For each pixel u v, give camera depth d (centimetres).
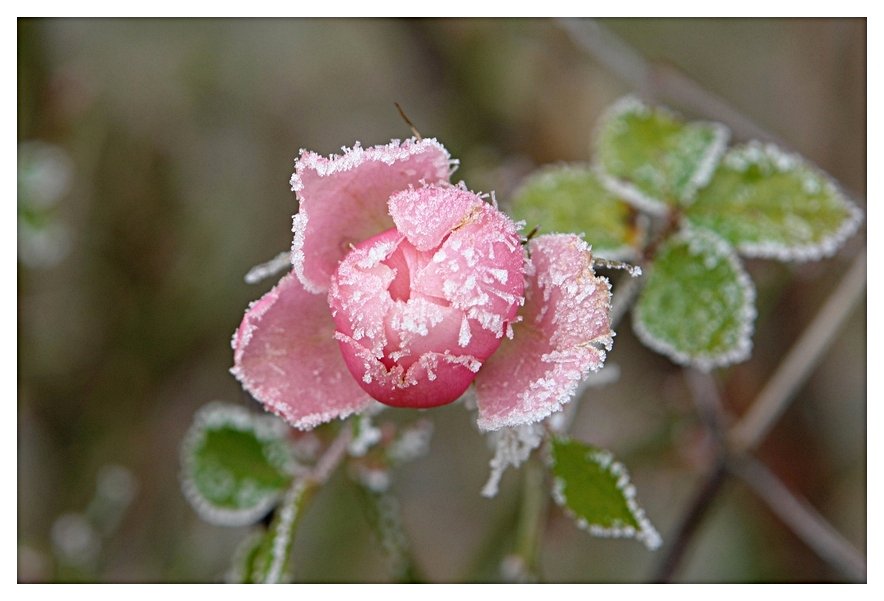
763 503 62
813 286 60
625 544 67
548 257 47
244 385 48
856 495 64
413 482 73
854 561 54
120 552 66
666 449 58
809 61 68
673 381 59
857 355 67
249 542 53
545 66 65
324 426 53
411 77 71
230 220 75
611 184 52
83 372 68
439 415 72
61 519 61
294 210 76
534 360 47
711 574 65
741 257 57
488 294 47
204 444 53
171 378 70
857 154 63
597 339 47
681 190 52
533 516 54
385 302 47
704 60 74
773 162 52
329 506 64
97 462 66
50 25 68
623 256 51
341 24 77
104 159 70
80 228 69
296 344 48
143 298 69
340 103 78
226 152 77
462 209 47
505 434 49
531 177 53
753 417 54
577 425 62
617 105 53
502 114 65
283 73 78
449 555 71
